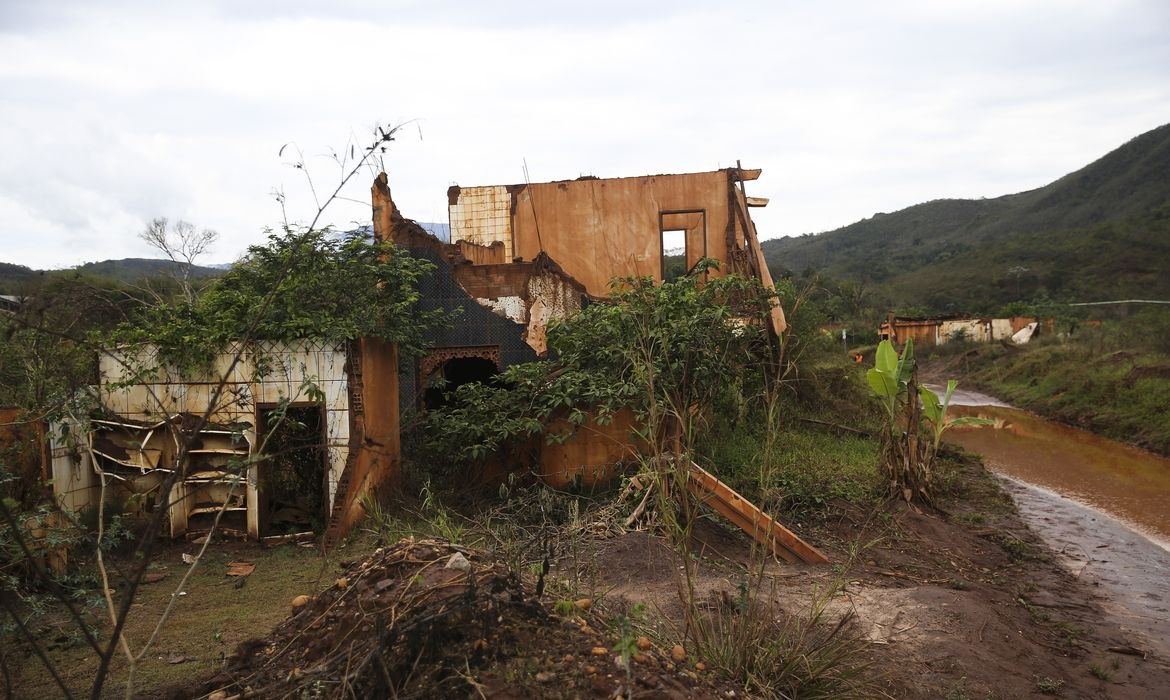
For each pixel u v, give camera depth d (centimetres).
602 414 959
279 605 629
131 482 798
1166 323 2550
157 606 630
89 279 857
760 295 1211
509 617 381
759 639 467
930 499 1143
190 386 846
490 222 1667
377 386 909
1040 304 4809
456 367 1409
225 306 895
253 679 393
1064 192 10600
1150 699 569
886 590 738
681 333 969
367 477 880
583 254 1636
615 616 455
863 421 1650
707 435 1124
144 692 442
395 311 917
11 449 686
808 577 756
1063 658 646
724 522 896
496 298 1270
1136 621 744
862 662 536
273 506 886
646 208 1617
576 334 1079
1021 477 1465
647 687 356
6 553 570
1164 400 1825
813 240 13825
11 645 529
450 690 333
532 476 1027
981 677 561
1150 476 1446
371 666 342
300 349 856
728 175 1591
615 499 884
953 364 3716
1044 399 2425
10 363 714
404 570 425
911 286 7125
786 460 1198
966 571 872
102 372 827
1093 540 1031
